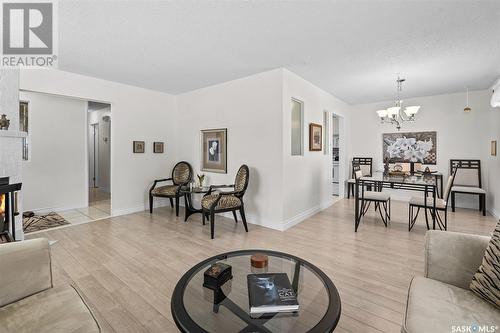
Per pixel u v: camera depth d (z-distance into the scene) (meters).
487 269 1.22
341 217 4.29
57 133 4.77
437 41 2.69
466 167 4.81
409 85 4.42
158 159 4.95
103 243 3.03
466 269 1.36
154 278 2.20
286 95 3.62
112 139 4.29
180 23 2.32
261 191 3.83
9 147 2.69
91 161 7.27
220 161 4.39
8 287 1.23
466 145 4.86
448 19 2.25
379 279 2.19
